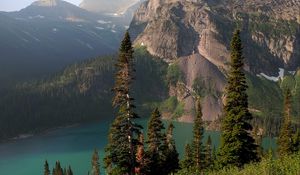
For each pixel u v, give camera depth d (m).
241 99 61.38
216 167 64.25
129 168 58.75
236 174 41.94
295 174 34.94
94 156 136.25
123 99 56.25
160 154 87.06
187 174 57.53
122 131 57.12
